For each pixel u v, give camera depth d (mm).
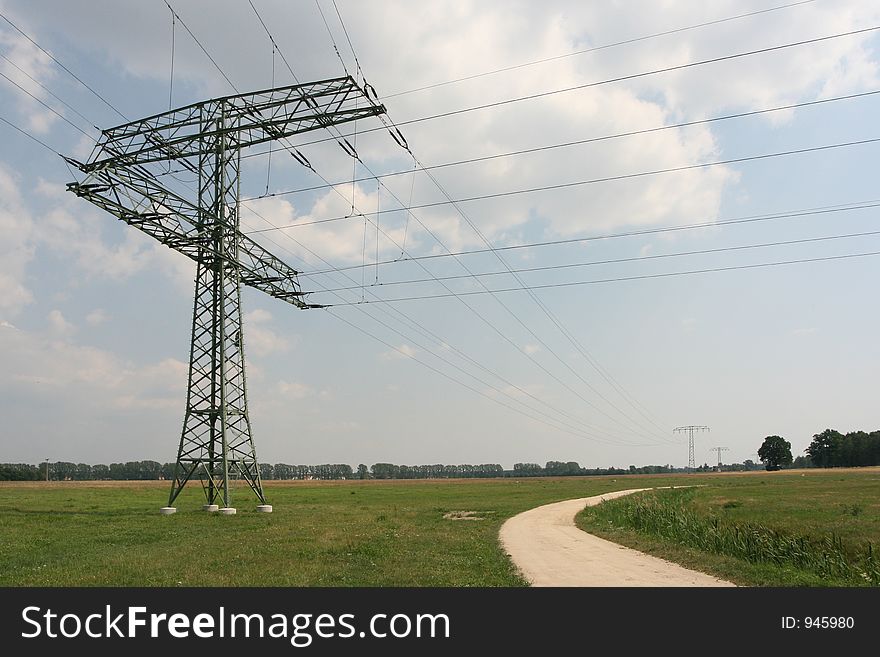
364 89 34938
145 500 66125
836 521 43562
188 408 43906
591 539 31547
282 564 21766
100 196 37406
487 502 69812
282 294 52219
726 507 58094
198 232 43312
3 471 197250
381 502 70000
